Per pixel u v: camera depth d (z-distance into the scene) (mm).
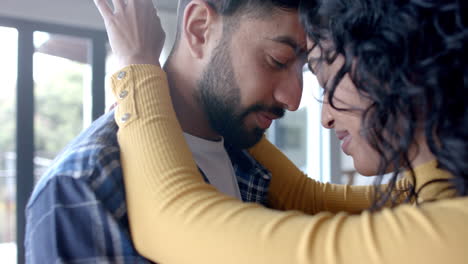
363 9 504
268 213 460
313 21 581
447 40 436
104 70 2602
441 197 514
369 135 527
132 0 664
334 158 2656
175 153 518
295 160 3045
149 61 648
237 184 847
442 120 449
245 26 667
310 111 2752
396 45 468
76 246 492
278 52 672
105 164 536
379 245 384
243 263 412
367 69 494
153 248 477
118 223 510
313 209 928
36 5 2309
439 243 367
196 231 439
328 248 396
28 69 2344
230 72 689
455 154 445
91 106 2586
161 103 578
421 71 458
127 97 583
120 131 568
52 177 526
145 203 487
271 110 717
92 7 2471
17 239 2322
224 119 722
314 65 609
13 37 2322
